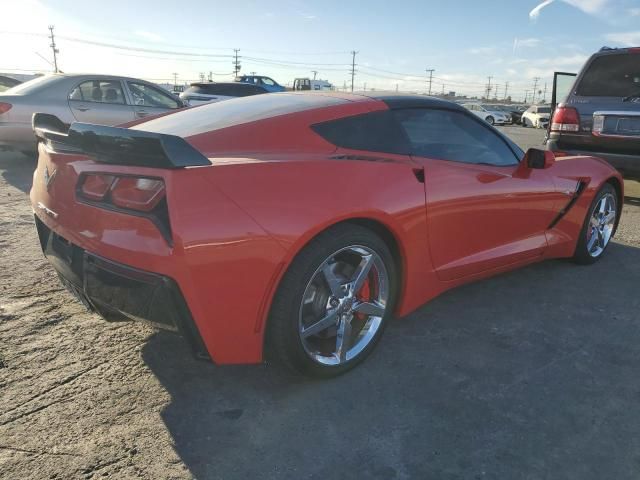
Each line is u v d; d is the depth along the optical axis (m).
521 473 1.90
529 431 2.13
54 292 3.32
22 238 4.43
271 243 2.04
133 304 2.03
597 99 5.98
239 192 2.01
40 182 2.56
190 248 1.90
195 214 1.92
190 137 2.41
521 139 18.77
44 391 2.29
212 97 14.62
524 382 2.49
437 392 2.39
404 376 2.52
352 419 2.19
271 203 2.06
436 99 3.05
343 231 2.29
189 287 1.94
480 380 2.50
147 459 1.92
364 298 2.57
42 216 2.47
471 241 3.05
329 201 2.21
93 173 2.16
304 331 2.26
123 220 2.01
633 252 4.55
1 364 2.48
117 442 2.00
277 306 2.16
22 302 3.16
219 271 1.97
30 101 7.29
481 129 3.24
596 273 4.00
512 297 3.50
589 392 2.41
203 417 2.17
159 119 2.96
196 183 1.94
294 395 2.34
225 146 2.36
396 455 1.98
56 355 2.59
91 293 2.17
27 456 1.90
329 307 2.38
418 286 2.79
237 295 2.03
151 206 1.95
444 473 1.90
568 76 6.53
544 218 3.57
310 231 2.13
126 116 8.12
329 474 1.88
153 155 1.94
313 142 2.49
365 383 2.45
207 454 1.96
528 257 3.57
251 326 2.11
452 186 2.81
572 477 1.89
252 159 2.20
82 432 2.04
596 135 5.95
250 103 2.92
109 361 2.56
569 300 3.47
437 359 2.68
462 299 3.45
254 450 1.99
